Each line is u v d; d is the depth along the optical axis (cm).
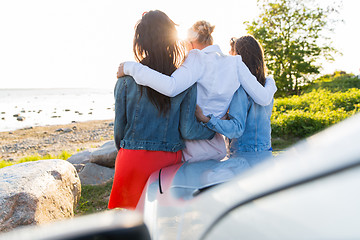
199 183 142
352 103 1182
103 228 100
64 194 366
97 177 615
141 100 210
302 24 2653
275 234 54
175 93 204
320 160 50
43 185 323
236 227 67
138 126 211
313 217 46
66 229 97
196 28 235
